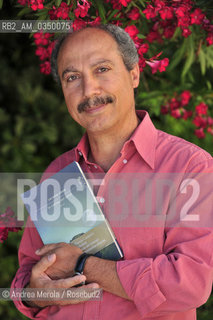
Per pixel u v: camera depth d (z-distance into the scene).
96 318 1.62
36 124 4.04
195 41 2.47
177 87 2.87
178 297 1.52
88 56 1.70
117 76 1.71
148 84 3.09
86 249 1.65
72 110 1.76
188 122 3.57
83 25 1.89
